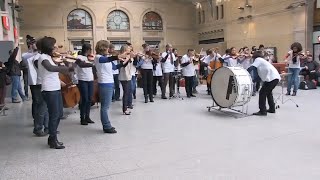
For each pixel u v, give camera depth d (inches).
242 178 136.4
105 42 221.0
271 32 688.4
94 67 237.5
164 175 141.8
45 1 869.2
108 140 203.5
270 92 271.9
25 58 222.1
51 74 184.4
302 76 458.9
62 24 887.7
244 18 766.5
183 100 375.9
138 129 231.1
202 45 978.1
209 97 397.1
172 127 234.7
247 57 412.2
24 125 256.5
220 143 189.0
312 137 197.2
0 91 325.7
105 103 222.1
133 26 944.9
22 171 151.6
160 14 973.8
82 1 896.9
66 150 184.2
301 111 282.8
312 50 601.0
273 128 222.7
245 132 213.8
